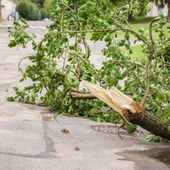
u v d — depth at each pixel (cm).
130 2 627
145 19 5641
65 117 724
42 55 709
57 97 757
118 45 636
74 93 721
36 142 517
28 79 1172
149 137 587
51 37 682
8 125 605
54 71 729
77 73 777
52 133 581
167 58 677
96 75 693
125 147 534
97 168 427
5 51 1953
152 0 5406
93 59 1752
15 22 715
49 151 480
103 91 534
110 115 627
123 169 429
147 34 685
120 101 524
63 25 716
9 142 504
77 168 422
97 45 2362
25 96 862
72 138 563
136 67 667
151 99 577
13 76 1228
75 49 759
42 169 409
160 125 544
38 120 666
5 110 723
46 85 763
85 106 756
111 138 586
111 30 573
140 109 523
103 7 562
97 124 686
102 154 488
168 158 484
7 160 429
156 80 641
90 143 543
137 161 466
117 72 642
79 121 696
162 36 725
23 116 686
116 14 613
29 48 2131
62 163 435
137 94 588
